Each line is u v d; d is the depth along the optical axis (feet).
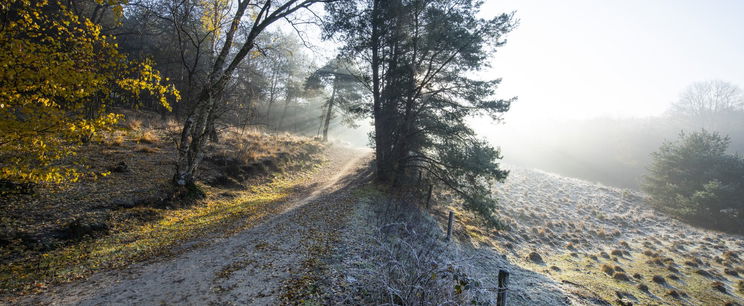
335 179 69.31
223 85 39.93
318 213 38.32
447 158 53.93
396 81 56.75
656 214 90.99
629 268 45.37
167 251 24.49
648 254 53.16
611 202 100.99
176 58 72.54
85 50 19.69
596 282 37.68
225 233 29.53
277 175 61.36
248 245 26.18
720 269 48.44
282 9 41.04
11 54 16.88
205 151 55.21
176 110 73.82
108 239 25.35
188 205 36.60
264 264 22.29
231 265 21.97
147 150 47.44
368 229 33.35
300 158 78.07
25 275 18.74
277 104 168.76
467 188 53.47
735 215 80.89
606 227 74.13
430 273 17.07
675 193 95.30
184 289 18.47
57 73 17.20
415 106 60.03
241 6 40.24
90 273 20.03
